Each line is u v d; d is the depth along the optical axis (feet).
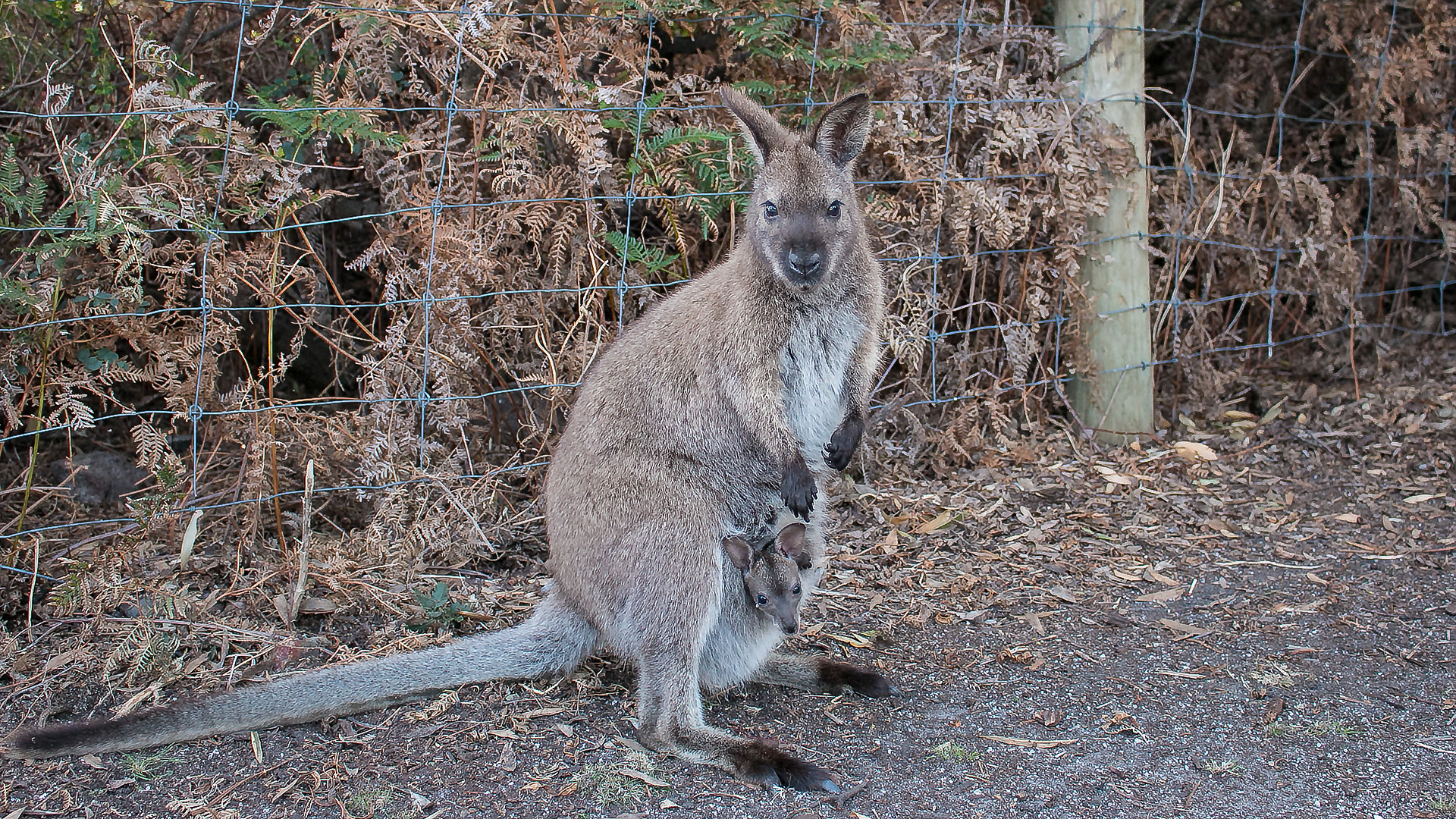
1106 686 12.38
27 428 16.31
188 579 14.19
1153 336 20.47
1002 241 18.12
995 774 10.75
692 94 17.20
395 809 10.16
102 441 17.47
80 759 10.83
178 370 14.97
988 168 18.35
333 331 16.21
